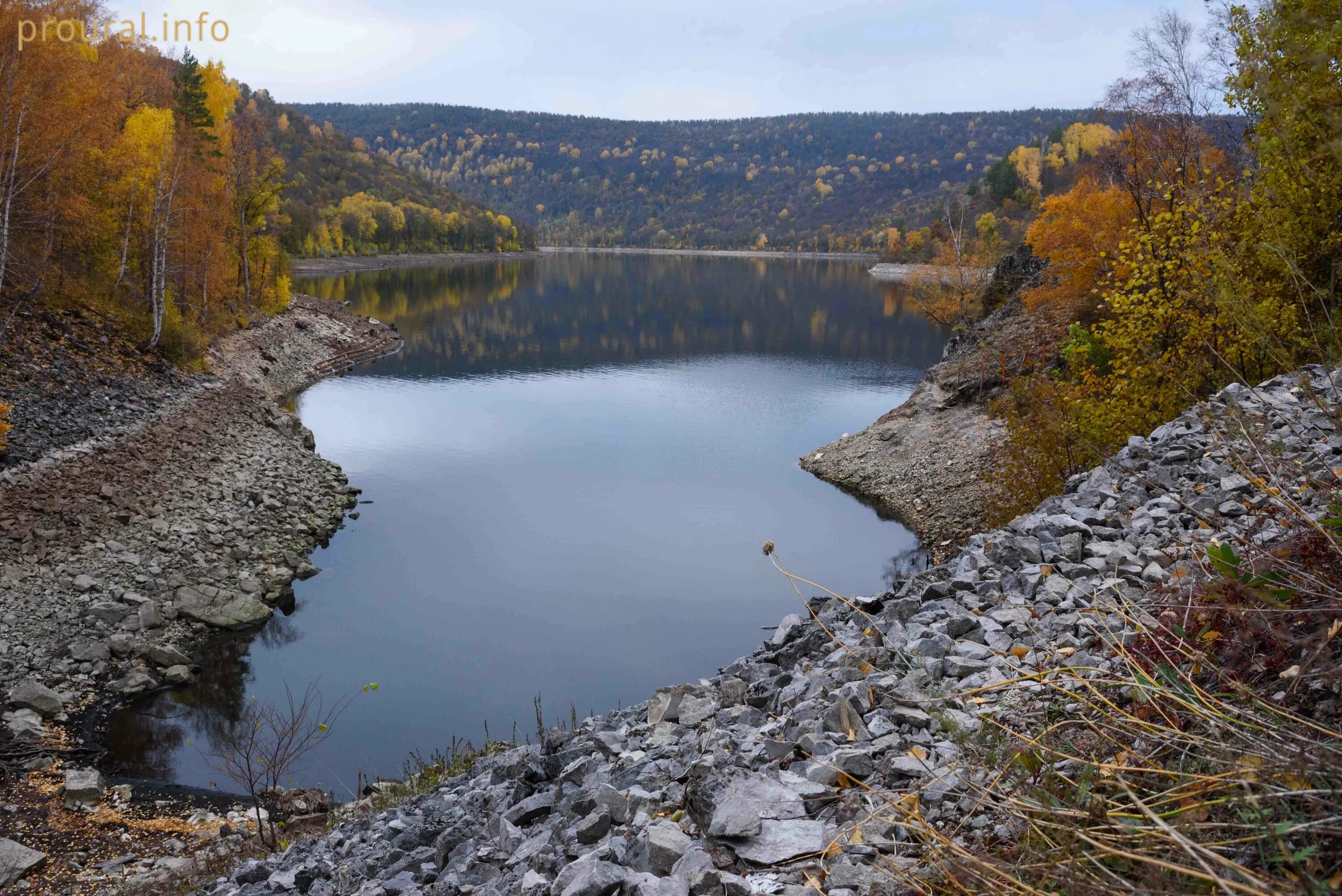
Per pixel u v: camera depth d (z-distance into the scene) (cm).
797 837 452
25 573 2186
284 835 1272
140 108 5372
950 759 468
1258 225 1091
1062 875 300
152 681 1984
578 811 606
